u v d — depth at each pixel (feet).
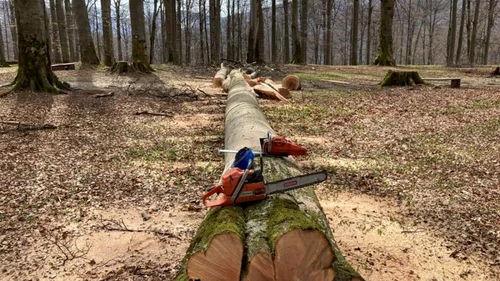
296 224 8.55
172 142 28.73
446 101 42.68
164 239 15.37
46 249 14.75
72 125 33.86
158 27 234.17
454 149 25.94
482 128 30.73
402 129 31.65
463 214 16.96
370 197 19.11
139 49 68.74
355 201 18.67
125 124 34.60
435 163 23.43
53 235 15.67
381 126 32.83
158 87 54.65
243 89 35.47
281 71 75.51
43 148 27.17
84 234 15.74
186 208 18.02
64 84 50.03
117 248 14.82
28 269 13.55
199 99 47.34
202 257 8.60
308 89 55.26
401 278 12.93
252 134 17.39
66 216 17.26
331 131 31.42
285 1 122.01
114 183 20.92
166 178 21.50
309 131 31.42
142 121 35.81
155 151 26.50
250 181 10.16
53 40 101.81
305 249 8.25
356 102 44.14
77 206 18.21
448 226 16.03
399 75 55.88
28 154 25.76
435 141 27.94
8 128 32.14
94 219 16.99
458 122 33.19
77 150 26.81
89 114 38.29
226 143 19.77
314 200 11.64
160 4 141.79
